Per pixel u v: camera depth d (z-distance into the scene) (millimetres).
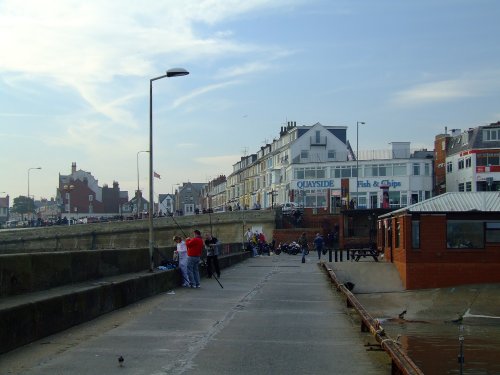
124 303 16328
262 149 119688
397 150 87875
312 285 24922
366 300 32375
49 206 182625
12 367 8750
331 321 14359
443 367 16188
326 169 89312
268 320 14383
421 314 27875
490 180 76625
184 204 186750
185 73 25250
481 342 20234
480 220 34219
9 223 128375
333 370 9062
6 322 9711
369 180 86812
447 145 87250
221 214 77000
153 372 8680
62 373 8477
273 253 62875
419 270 34219
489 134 77688
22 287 12516
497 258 33781
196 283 22781
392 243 38688
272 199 96750
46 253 13898
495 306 28891
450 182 84938
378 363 9578
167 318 14250
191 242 22719
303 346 11008
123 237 79375
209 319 14273
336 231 71312
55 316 11727
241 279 27891
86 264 16672
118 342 10977
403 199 85125
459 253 34062
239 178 136000
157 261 24938
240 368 9109
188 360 9594
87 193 154375
